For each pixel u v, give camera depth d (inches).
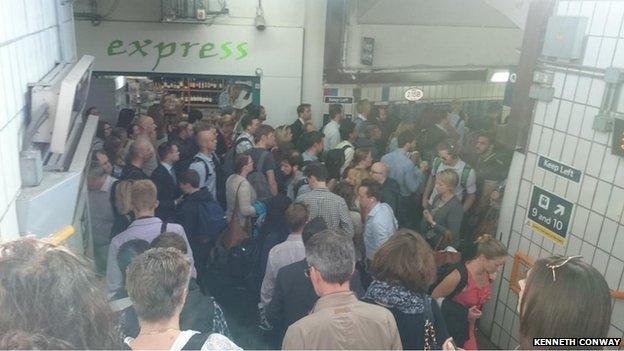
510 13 340.2
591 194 144.1
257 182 216.4
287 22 323.0
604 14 138.2
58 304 40.7
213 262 181.0
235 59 327.3
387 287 90.7
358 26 322.7
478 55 354.9
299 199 165.0
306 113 299.9
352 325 75.5
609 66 136.4
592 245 144.5
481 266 120.8
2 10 81.3
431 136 285.9
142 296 64.7
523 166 171.9
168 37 318.0
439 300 121.6
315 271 79.8
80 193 139.3
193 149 248.8
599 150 140.6
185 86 339.6
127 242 116.4
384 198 205.5
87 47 312.3
